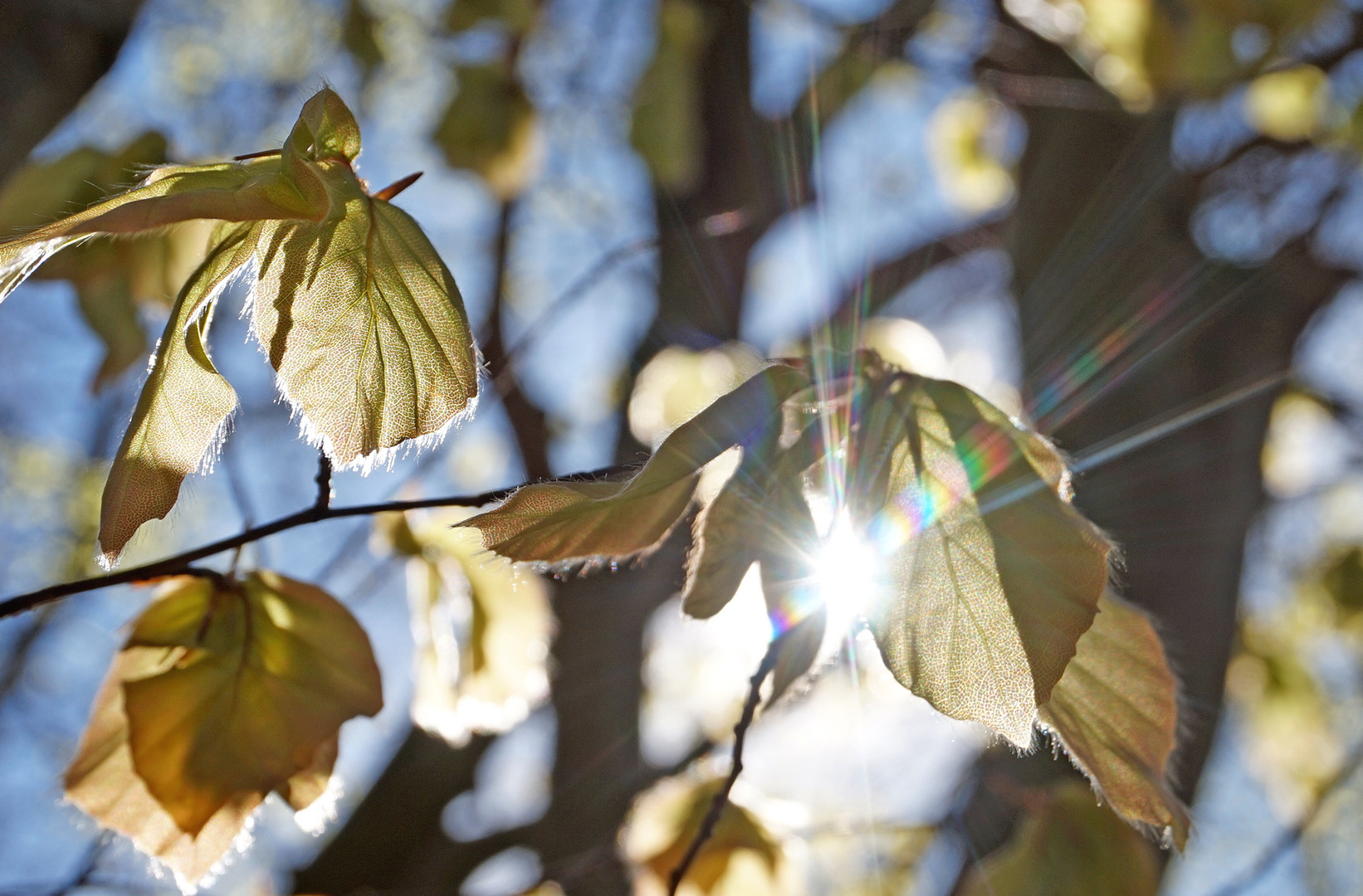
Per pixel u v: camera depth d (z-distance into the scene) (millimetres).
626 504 311
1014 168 1028
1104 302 880
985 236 1368
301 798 376
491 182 896
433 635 439
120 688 377
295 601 386
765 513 315
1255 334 894
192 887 371
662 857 468
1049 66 1026
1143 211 900
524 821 1130
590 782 1098
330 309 323
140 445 326
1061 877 413
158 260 436
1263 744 1423
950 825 670
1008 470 311
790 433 316
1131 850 416
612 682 1127
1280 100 1124
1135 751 321
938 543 308
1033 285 894
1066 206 907
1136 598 775
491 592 443
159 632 380
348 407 321
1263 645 1386
